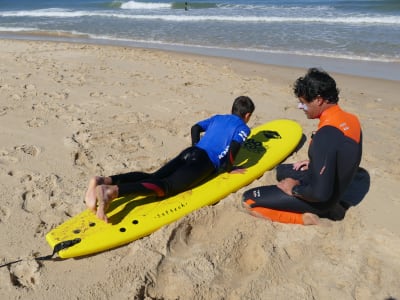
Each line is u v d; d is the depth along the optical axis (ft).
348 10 65.67
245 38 46.03
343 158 10.66
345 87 27.14
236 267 10.75
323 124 10.86
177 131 19.11
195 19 62.44
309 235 11.67
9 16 76.33
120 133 18.78
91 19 67.56
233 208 12.94
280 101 23.73
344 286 9.99
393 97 24.80
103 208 11.44
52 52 37.19
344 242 11.40
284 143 17.16
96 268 10.71
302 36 45.65
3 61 32.71
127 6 88.69
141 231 11.72
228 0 90.27
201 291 9.91
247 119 14.75
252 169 15.02
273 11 69.46
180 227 11.91
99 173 15.29
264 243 11.34
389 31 46.19
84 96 23.89
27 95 23.80
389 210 12.77
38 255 11.18
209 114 21.18
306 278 10.27
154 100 23.40
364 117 21.13
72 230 11.59
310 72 10.98
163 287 10.13
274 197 12.10
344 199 13.44
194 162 13.25
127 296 9.80
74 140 17.97
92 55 35.91
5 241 11.62
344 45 40.24
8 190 13.97
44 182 14.49
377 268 10.46
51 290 10.01
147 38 48.47
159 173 13.05
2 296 9.75
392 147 17.38
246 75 30.17
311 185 10.98
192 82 27.30
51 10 85.30
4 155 16.44
